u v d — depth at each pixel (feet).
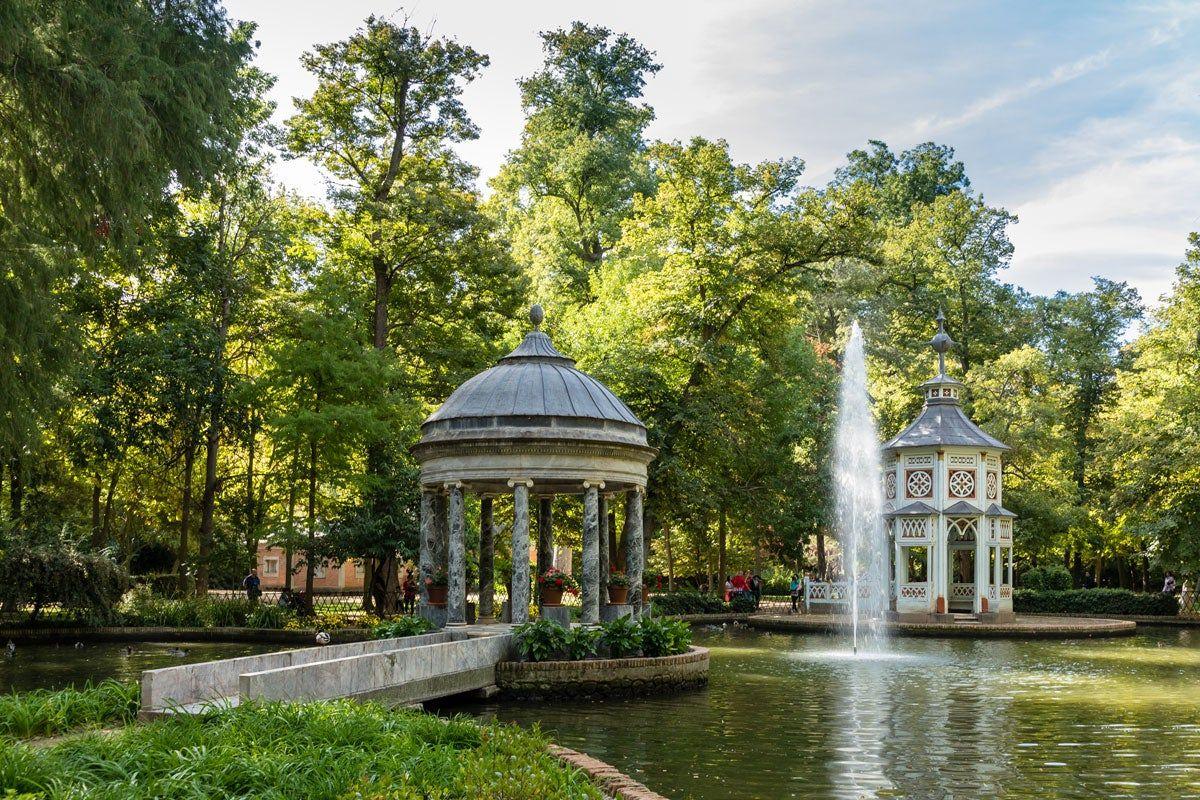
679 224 135.03
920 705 53.52
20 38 53.36
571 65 193.26
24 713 31.40
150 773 24.53
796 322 165.78
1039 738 43.70
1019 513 148.97
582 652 56.34
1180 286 147.74
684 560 185.78
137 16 59.21
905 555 129.18
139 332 109.29
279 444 105.40
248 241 123.44
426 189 116.67
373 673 43.39
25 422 62.34
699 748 40.32
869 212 135.44
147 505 140.46
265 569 193.47
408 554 102.22
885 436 163.43
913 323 188.14
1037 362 155.33
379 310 117.91
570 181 183.01
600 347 135.44
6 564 92.79
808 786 33.86
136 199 60.39
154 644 91.30
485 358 121.19
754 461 140.77
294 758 26.22
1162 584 189.37
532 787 24.77
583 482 64.13
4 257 59.52
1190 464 132.98
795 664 75.56
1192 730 46.06
